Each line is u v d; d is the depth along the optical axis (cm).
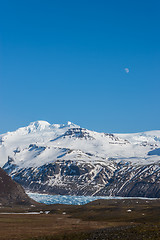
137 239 11531
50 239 14112
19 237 14650
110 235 12850
